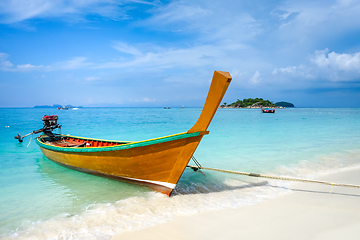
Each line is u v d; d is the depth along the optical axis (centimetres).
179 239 399
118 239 401
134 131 2370
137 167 630
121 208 532
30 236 424
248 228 430
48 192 661
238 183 704
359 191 615
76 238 411
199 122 524
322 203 539
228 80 483
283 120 4091
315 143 1459
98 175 770
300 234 406
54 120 1195
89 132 2278
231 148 1310
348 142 1485
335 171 819
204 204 545
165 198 588
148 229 433
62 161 903
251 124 3141
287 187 661
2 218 502
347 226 428
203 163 971
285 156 1088
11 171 882
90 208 545
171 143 557
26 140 1752
